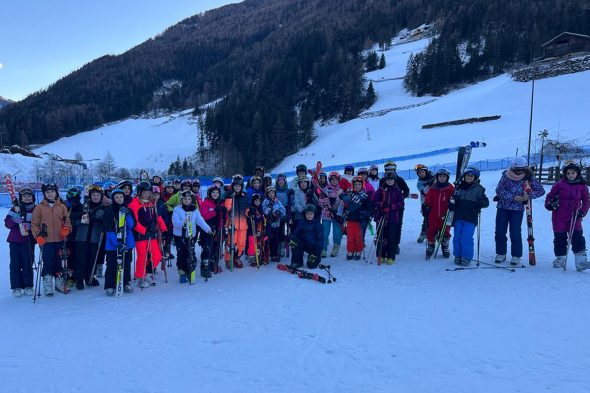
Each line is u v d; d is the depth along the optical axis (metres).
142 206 6.56
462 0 129.88
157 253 6.82
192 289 6.43
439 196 7.76
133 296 6.11
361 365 3.67
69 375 3.67
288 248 8.90
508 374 3.40
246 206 7.93
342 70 94.50
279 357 3.90
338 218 8.45
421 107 73.06
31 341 4.45
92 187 6.68
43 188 6.28
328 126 84.31
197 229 7.18
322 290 6.03
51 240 6.22
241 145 73.12
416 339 4.16
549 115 51.00
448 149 44.41
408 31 144.25
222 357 3.94
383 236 7.63
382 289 5.95
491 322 4.50
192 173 74.62
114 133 133.88
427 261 7.66
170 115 149.38
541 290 5.54
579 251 6.49
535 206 14.17
